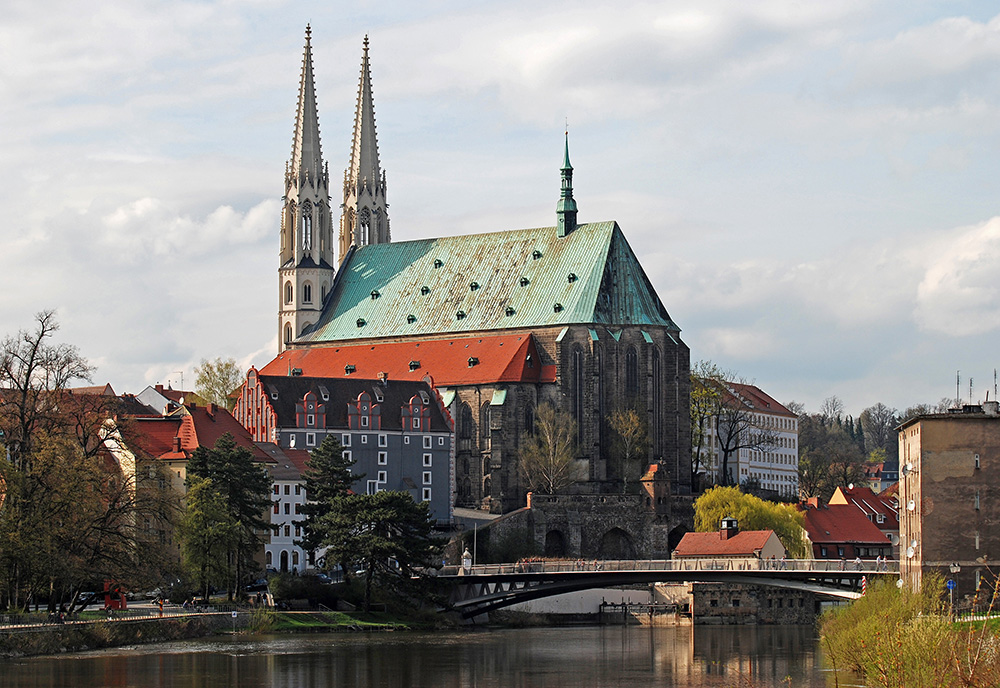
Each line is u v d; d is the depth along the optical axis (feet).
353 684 511.40
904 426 618.85
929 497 578.25
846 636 501.56
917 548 583.58
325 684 507.71
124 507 590.14
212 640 625.41
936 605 458.09
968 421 579.07
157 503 603.67
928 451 579.89
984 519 574.97
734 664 579.89
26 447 568.41
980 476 576.61
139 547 592.19
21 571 560.20
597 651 629.51
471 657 598.34
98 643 579.89
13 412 573.33
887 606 487.20
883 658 376.27
